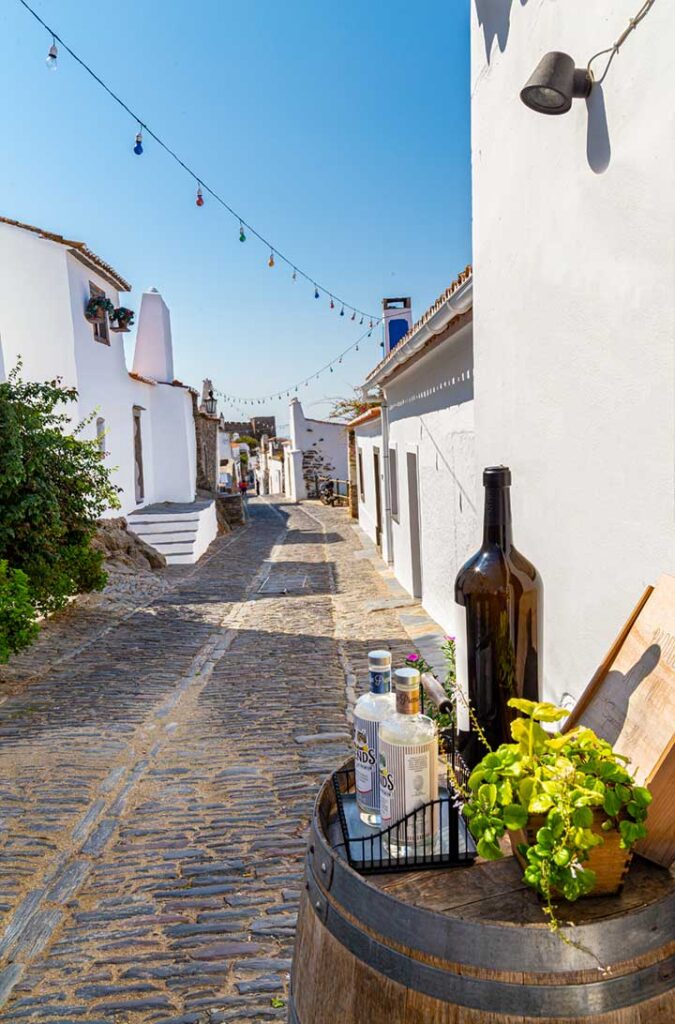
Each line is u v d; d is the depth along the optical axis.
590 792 1.33
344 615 10.75
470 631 2.00
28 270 13.89
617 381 2.61
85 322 15.07
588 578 2.92
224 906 3.41
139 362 22.33
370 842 1.64
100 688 7.16
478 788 1.45
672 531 2.26
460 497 7.79
